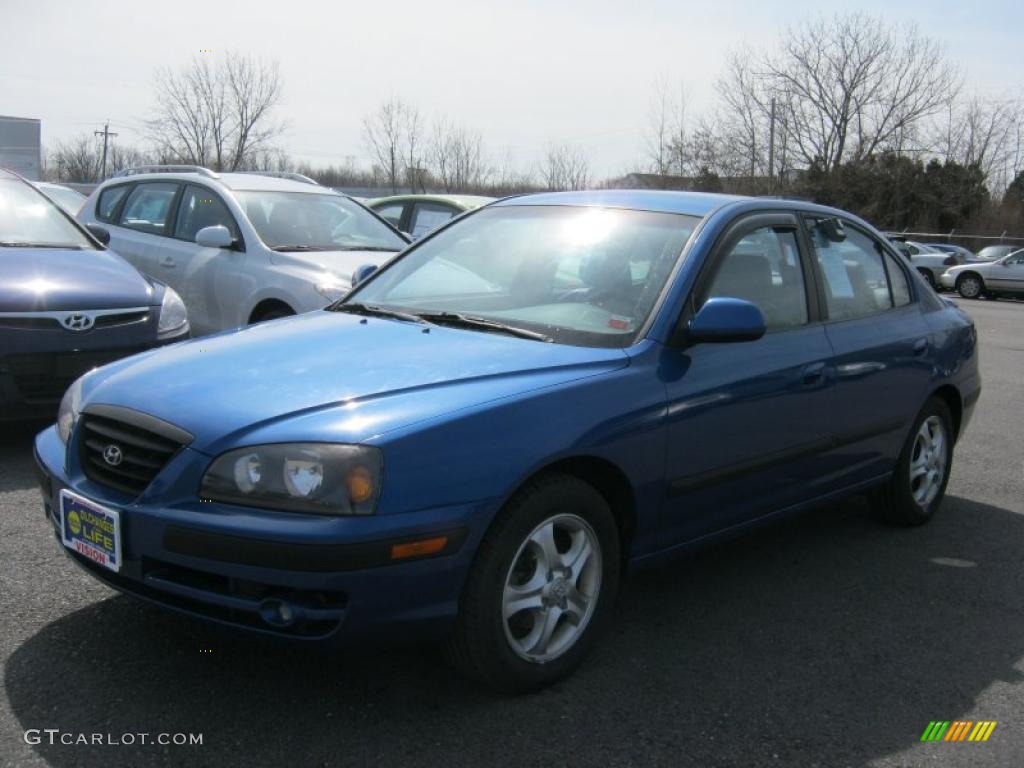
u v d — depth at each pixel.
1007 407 8.58
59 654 3.11
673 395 3.30
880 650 3.52
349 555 2.54
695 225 3.78
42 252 5.85
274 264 6.96
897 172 44.34
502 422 2.83
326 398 2.81
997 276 26.06
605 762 2.69
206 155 37.62
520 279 3.86
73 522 2.97
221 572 2.61
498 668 2.88
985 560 4.55
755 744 2.83
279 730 2.75
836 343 4.13
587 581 3.14
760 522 3.89
